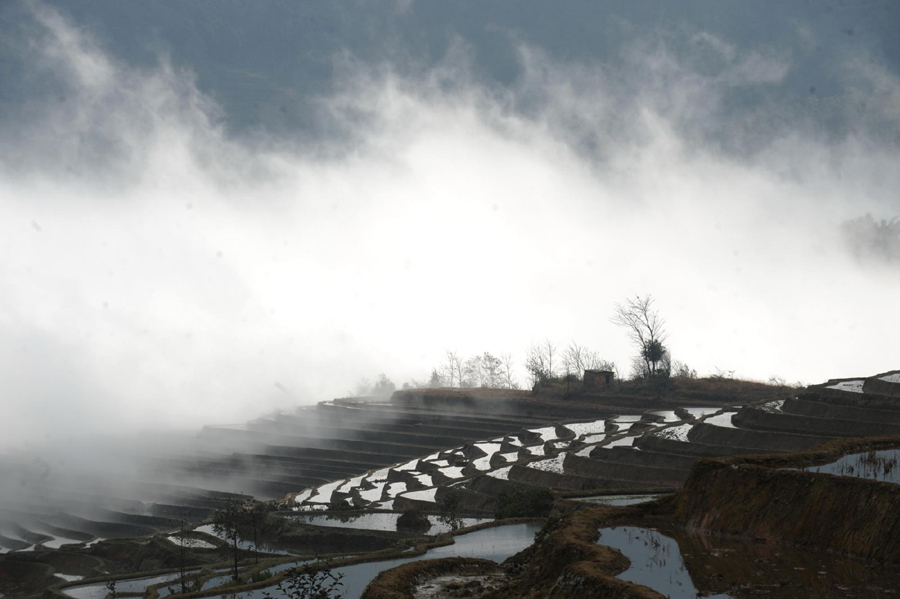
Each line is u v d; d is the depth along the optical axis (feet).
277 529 230.89
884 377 275.59
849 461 121.39
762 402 287.07
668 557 93.15
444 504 232.94
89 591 215.10
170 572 224.12
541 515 198.90
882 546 91.61
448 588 105.40
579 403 415.64
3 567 292.20
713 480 111.24
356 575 157.79
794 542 98.37
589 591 81.41
